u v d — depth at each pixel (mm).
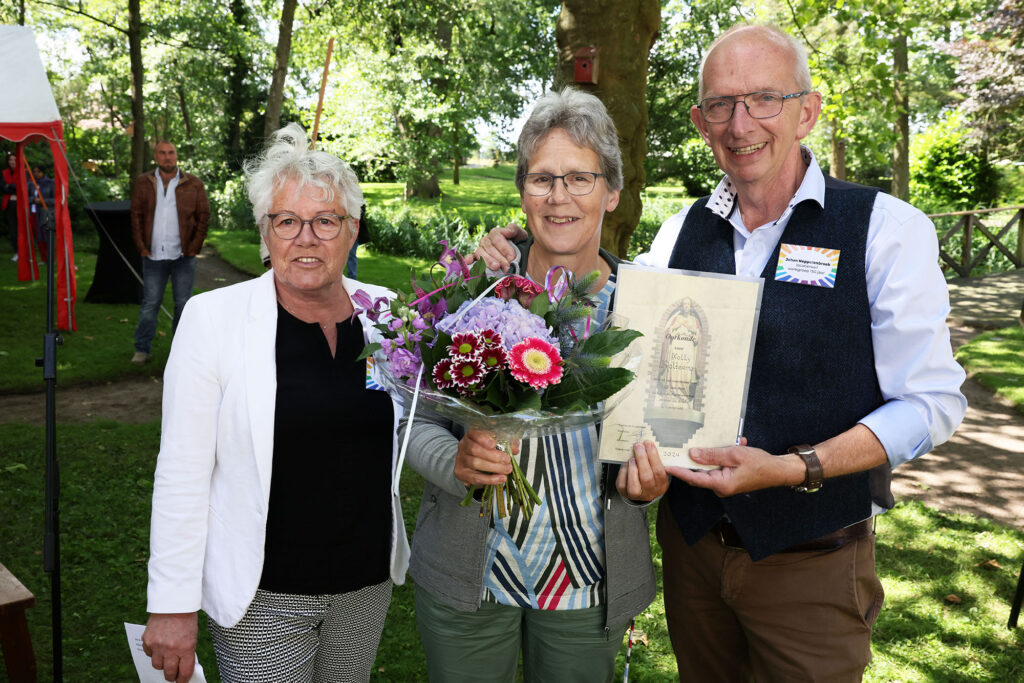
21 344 7758
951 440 5699
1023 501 4637
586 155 1711
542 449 1756
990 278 12141
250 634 1787
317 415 1764
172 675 1752
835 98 9375
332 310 1864
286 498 1767
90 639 3055
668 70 16219
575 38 4719
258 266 14016
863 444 1630
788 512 1780
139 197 7035
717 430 1669
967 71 19172
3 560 3627
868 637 1863
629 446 1667
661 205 19281
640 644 3088
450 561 1817
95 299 9898
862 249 1707
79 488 4441
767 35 1754
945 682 2871
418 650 3070
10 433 5344
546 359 1400
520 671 2953
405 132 24125
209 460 1766
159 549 1729
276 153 1780
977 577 3633
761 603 1852
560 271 1607
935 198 21109
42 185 13695
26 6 21172
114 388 6684
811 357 1725
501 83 21141
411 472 4891
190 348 1749
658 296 1643
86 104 33469
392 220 16859
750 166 1772
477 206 25609
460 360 1383
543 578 1791
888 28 8867
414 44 20469
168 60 25406
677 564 2012
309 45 23047
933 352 1642
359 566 1845
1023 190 20031
